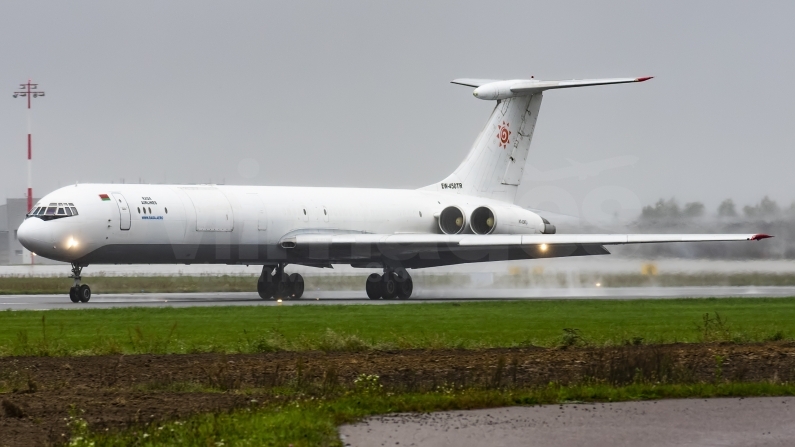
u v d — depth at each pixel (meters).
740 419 45.50
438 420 45.31
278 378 55.78
